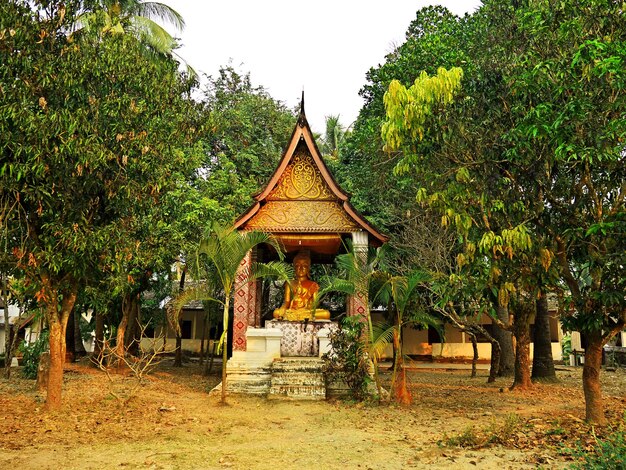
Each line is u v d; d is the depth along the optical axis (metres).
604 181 9.21
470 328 18.36
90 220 10.40
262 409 11.88
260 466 7.11
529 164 9.66
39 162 8.71
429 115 10.25
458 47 17.55
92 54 10.30
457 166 10.77
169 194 16.95
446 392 15.23
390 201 20.83
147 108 10.86
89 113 10.10
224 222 17.62
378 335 12.65
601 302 8.84
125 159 9.98
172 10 21.81
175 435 8.88
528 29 11.01
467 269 10.05
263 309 25.97
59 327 10.76
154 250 15.60
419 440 8.73
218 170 21.88
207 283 13.37
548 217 9.62
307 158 16.33
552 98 9.47
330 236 16.31
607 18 8.94
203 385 16.70
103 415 10.41
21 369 19.59
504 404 12.83
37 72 9.23
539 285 9.52
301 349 16.17
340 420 10.64
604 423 9.36
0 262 10.10
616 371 23.41
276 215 16.08
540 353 17.83
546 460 7.21
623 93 8.68
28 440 8.30
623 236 8.42
